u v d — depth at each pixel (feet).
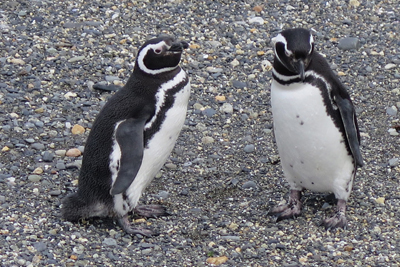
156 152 30.48
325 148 29.53
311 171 30.55
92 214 30.94
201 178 36.35
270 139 40.34
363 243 29.19
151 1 56.54
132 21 53.52
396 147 38.68
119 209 30.32
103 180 30.14
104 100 43.80
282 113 29.22
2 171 35.83
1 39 49.83
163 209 32.63
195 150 39.19
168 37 30.22
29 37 50.49
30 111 41.93
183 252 28.91
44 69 46.57
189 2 56.59
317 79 28.66
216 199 34.24
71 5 55.21
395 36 52.13
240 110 43.39
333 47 50.85
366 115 42.55
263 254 28.60
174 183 35.81
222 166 37.58
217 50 50.14
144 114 29.99
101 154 29.99
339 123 29.40
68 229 30.32
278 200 33.86
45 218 31.22
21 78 45.52
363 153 38.11
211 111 43.16
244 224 31.32
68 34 51.29
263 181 35.99
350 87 45.80
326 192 32.78
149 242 29.71
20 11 53.88
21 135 39.47
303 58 27.71
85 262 27.71
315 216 31.94
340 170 30.37
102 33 51.65
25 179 35.22
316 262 27.94
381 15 55.11
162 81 30.37
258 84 46.32
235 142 40.14
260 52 49.80
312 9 55.93
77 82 45.44
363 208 32.42
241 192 34.94
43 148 38.42
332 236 29.91
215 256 28.55
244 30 52.90
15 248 28.40
